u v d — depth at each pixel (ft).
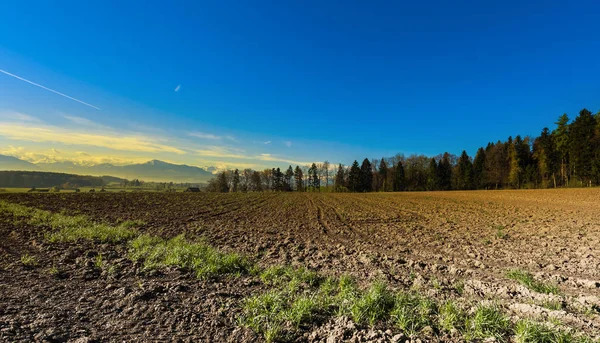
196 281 21.53
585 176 200.85
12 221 45.91
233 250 33.55
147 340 12.75
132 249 30.32
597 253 32.30
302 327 14.44
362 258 30.58
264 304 16.16
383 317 15.28
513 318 14.97
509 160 262.06
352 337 13.11
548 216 69.77
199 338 13.19
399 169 324.19
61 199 101.40
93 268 23.40
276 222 64.49
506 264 28.96
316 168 393.70
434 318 15.10
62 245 31.12
